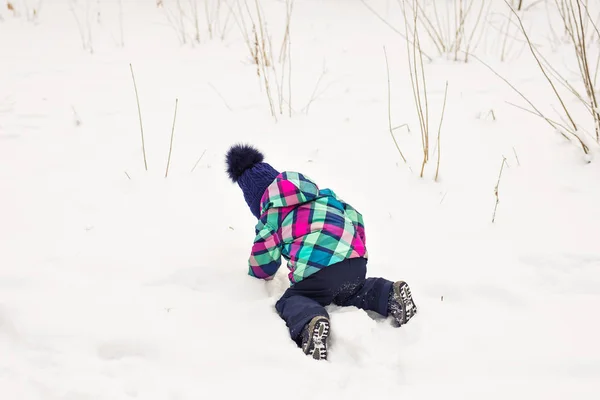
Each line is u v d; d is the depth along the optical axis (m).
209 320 2.59
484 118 4.30
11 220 3.32
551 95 4.51
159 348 2.44
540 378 2.30
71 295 2.74
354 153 4.00
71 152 4.02
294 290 2.58
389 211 3.43
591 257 2.97
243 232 3.26
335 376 2.27
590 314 2.62
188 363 2.37
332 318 2.49
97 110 4.55
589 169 3.68
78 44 5.70
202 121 4.41
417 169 3.81
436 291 2.81
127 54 5.52
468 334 2.52
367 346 2.37
